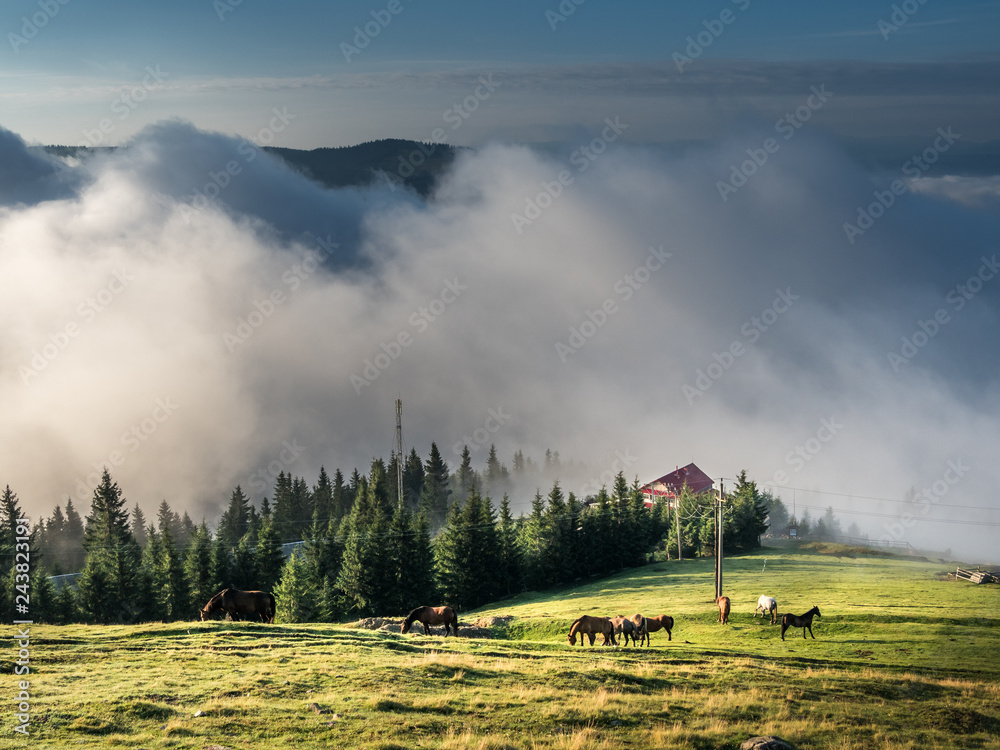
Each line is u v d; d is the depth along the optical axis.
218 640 37.03
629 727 27.12
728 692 33.00
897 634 50.62
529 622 62.59
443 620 45.66
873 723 29.81
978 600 60.66
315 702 26.61
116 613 83.00
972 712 31.95
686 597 68.75
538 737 25.02
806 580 74.12
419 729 24.89
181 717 24.36
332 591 83.56
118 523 119.19
